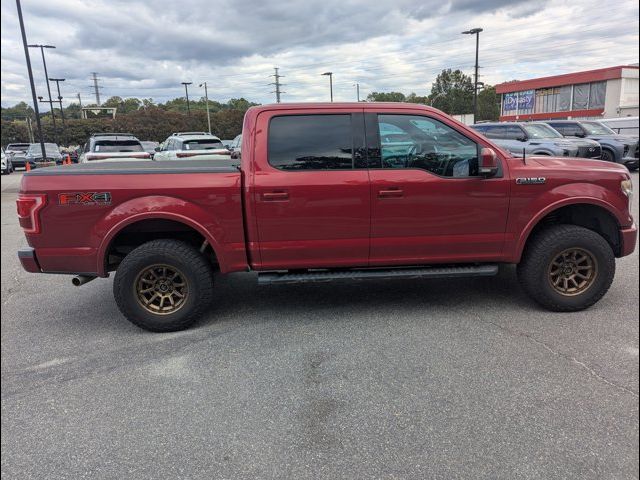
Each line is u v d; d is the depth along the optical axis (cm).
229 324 429
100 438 270
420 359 352
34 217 390
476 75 3300
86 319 455
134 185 391
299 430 272
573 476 231
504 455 246
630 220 439
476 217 420
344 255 421
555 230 428
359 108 412
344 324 421
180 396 311
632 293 484
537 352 358
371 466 241
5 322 451
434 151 416
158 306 415
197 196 396
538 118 4638
